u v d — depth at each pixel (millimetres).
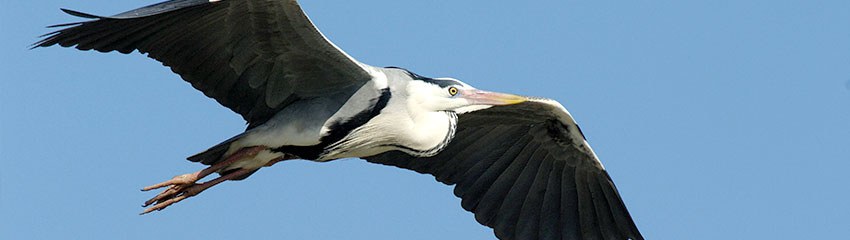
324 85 13062
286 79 12898
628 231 14930
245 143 13102
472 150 15023
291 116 13109
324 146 13266
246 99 13086
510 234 15109
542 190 15133
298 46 12422
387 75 13508
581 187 15023
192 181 13109
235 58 12586
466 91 13844
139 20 12055
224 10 11945
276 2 11719
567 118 14266
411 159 15070
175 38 12375
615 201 14906
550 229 15109
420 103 13555
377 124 13344
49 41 11969
